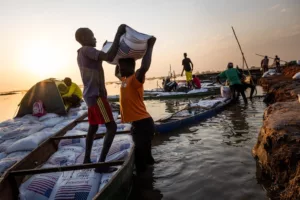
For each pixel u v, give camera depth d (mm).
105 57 3457
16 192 3270
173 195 3656
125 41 3703
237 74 11609
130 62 3994
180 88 17906
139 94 4035
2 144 5367
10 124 7047
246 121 7789
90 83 3600
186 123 7793
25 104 8273
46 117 7621
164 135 6934
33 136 5098
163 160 5055
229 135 6410
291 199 2961
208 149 5469
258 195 3465
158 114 10992
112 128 3703
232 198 3439
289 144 3670
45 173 3455
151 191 3809
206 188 3762
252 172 4172
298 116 4516
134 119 4031
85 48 3570
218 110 9633
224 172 4242
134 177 4312
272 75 19859
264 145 4172
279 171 3559
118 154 3918
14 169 3422
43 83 8359
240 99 13055
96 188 3195
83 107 9445
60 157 4262
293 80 12719
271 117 4746
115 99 18297
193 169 4484
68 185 3162
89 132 3773
